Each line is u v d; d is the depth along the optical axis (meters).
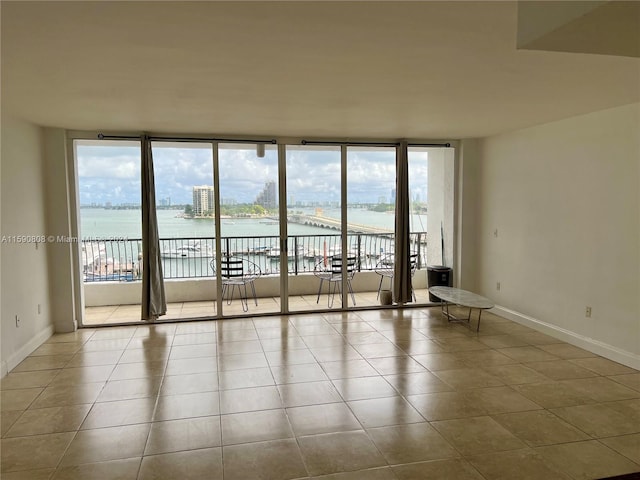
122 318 6.22
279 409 3.46
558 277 5.12
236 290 6.35
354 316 6.27
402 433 3.09
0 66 2.91
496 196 6.19
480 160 6.52
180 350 4.86
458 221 6.72
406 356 4.62
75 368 4.34
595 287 4.62
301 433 3.10
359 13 2.12
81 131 5.54
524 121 5.08
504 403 3.54
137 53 2.68
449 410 3.43
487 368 4.28
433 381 3.97
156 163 5.91
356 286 7.25
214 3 2.00
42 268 5.20
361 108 4.34
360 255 7.05
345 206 6.50
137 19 2.17
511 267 5.94
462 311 6.54
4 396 3.72
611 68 3.02
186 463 2.75
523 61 2.88
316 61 2.86
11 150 4.47
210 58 2.79
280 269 6.36
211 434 3.09
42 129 5.29
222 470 2.67
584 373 4.14
